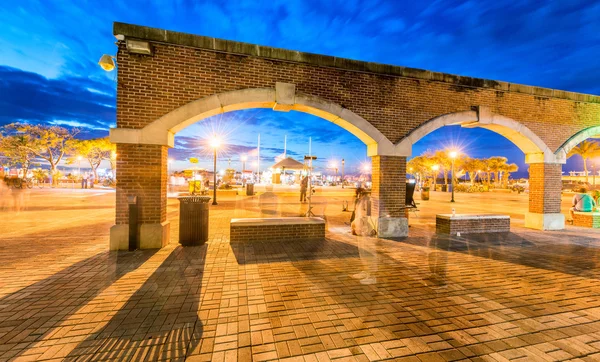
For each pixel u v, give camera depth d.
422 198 21.52
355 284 4.34
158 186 6.48
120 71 6.36
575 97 9.93
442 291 4.13
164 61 6.62
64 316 3.26
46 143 30.22
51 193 22.09
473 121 8.93
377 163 8.18
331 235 7.94
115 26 6.21
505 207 16.53
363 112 8.00
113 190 26.38
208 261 5.39
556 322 3.29
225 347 2.72
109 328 3.02
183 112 6.64
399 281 4.50
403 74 8.24
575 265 5.43
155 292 3.96
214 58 6.96
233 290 4.06
